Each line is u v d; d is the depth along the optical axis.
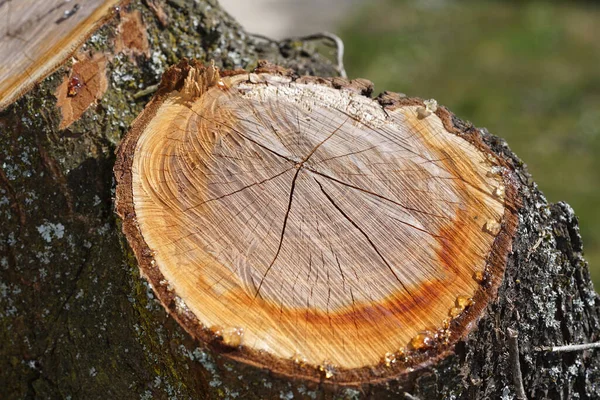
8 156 0.86
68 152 0.86
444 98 1.82
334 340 0.77
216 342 0.77
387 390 0.76
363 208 0.80
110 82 0.88
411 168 0.81
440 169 0.81
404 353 0.77
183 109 0.83
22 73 0.86
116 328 0.84
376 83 1.83
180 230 0.79
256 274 0.78
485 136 0.85
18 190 0.86
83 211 0.86
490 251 0.79
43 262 0.87
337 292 0.78
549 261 0.85
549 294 0.85
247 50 0.94
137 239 0.79
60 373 0.88
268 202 0.80
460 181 0.81
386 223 0.80
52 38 0.87
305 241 0.79
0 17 0.88
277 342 0.77
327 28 2.11
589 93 1.87
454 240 0.80
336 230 0.79
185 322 0.77
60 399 0.88
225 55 0.92
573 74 1.94
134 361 0.84
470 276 0.79
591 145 1.69
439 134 0.83
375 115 0.83
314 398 0.76
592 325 0.89
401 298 0.78
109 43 0.88
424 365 0.77
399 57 1.97
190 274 0.78
